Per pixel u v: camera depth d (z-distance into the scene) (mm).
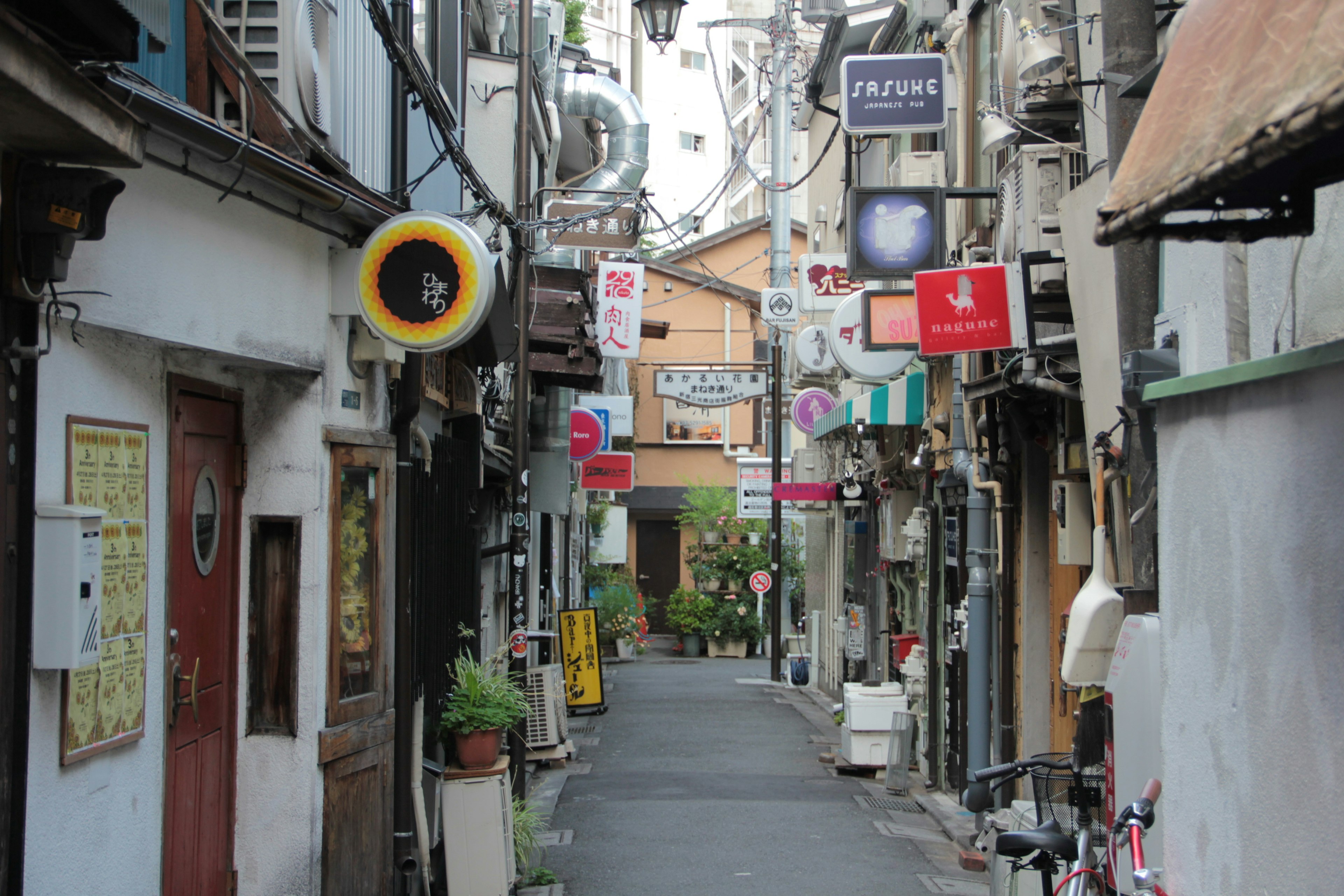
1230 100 2557
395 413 6762
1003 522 9367
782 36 16250
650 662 30047
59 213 3316
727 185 13383
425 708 7141
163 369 4699
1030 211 7023
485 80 12961
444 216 5672
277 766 5586
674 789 11719
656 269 34375
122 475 4262
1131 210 2738
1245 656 3406
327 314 5824
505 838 7117
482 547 11695
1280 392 3221
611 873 8258
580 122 19438
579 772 12797
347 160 6176
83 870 3973
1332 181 2756
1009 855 4395
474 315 5617
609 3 42188
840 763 12688
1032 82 7152
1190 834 3770
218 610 5398
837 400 20109
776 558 24500
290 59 5344
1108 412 5992
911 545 12820
